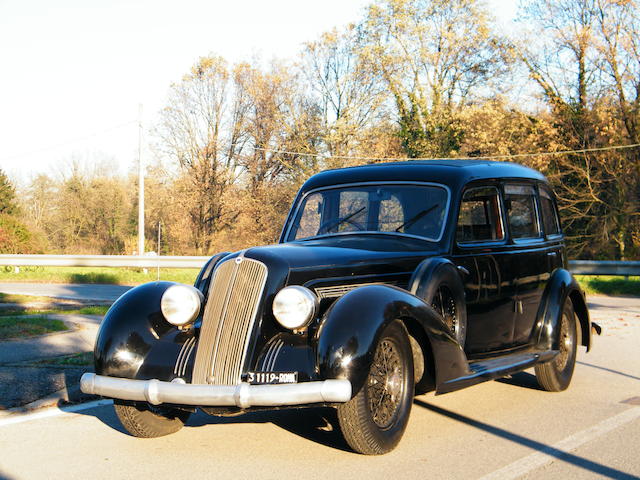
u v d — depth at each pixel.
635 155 30.08
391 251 5.29
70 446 4.79
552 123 32.09
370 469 4.23
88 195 57.03
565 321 6.84
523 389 6.80
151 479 4.09
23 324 10.09
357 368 4.12
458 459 4.45
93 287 20.91
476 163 6.30
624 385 7.01
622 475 4.16
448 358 4.72
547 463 4.38
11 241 35.09
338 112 40.50
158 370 4.50
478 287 5.73
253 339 4.35
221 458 4.50
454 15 37.09
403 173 6.05
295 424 5.39
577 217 30.94
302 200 6.42
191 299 4.60
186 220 43.75
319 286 4.67
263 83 42.09
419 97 38.12
